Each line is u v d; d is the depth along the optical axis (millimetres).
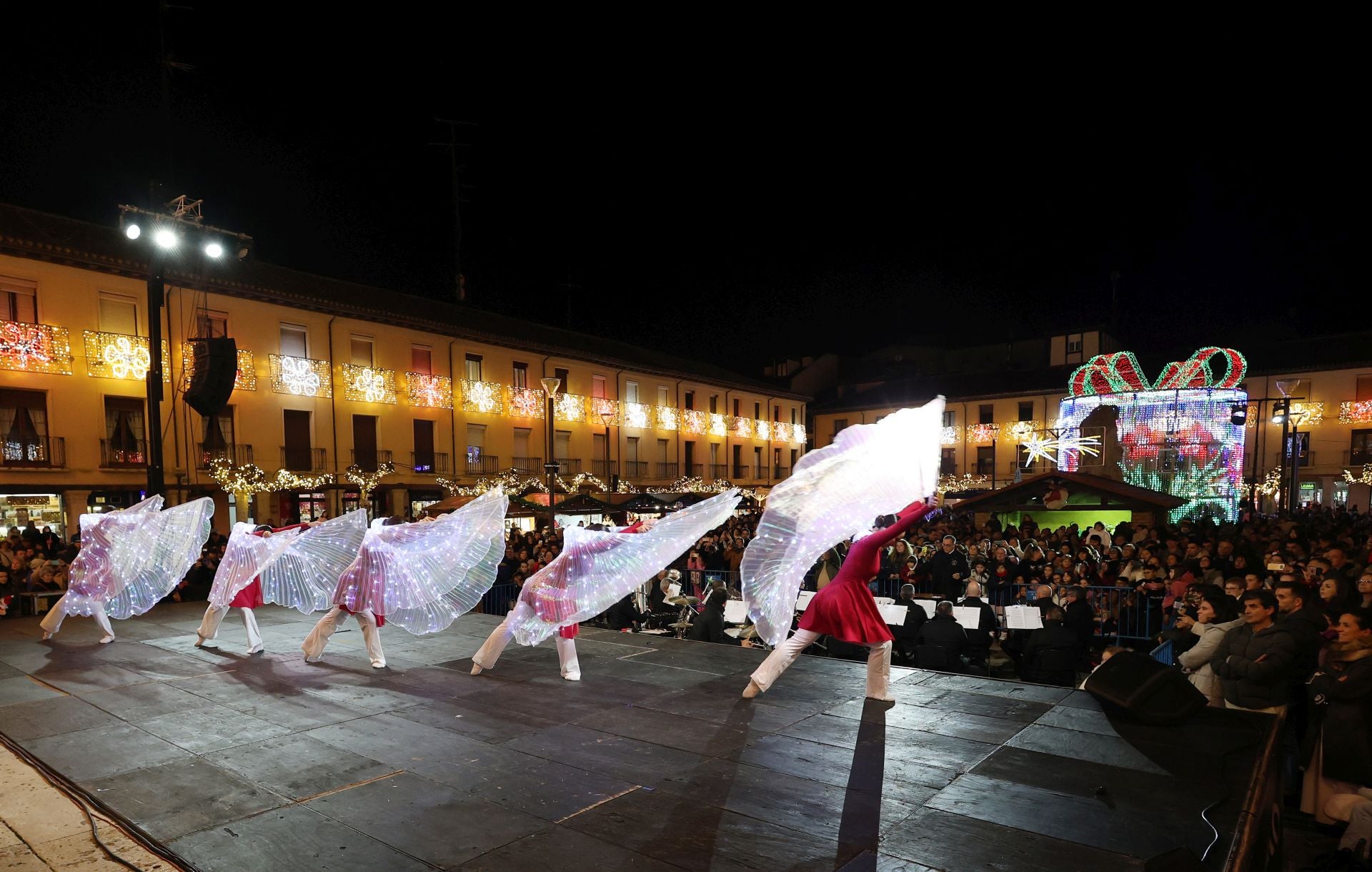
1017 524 21875
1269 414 35500
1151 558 11102
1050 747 4883
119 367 19547
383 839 3709
